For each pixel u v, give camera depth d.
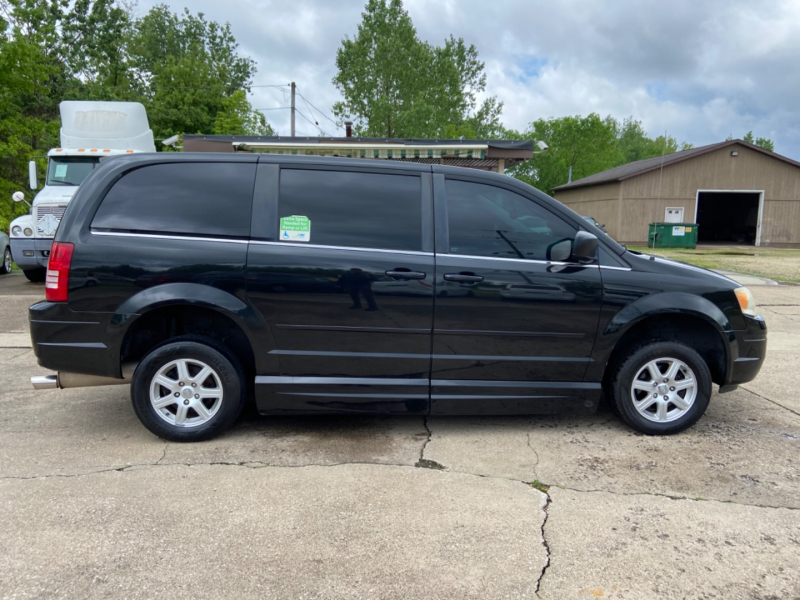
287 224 3.75
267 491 3.19
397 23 38.19
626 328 3.86
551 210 3.92
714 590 2.41
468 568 2.53
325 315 3.71
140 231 3.68
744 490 3.27
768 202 28.70
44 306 3.64
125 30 36.91
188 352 3.74
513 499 3.14
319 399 3.79
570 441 3.96
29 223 10.41
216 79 32.00
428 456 3.69
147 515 2.91
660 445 3.90
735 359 4.04
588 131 46.41
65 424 4.17
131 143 11.85
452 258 3.77
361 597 2.33
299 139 13.31
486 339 3.81
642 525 2.89
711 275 4.06
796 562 2.60
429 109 35.97
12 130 17.41
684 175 28.33
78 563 2.51
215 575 2.45
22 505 2.99
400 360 3.78
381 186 3.86
